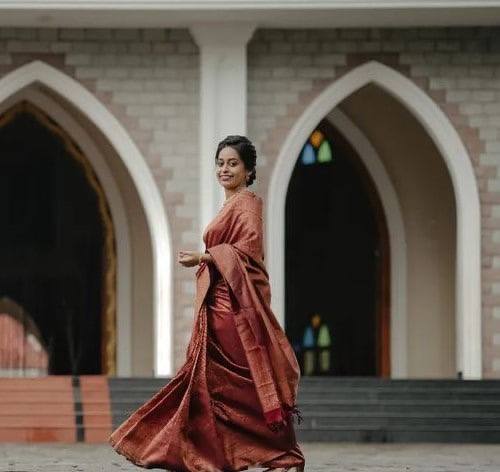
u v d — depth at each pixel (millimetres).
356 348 26734
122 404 19828
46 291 26156
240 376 9195
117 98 22719
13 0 21281
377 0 21406
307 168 26734
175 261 22672
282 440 9203
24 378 20375
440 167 25875
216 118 22609
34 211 26094
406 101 22906
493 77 22891
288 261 26766
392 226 26406
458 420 19719
